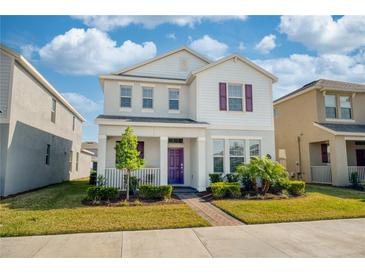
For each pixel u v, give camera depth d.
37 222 7.10
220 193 11.27
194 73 14.48
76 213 8.18
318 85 17.47
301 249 5.32
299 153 19.23
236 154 14.53
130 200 10.37
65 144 20.72
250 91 15.07
